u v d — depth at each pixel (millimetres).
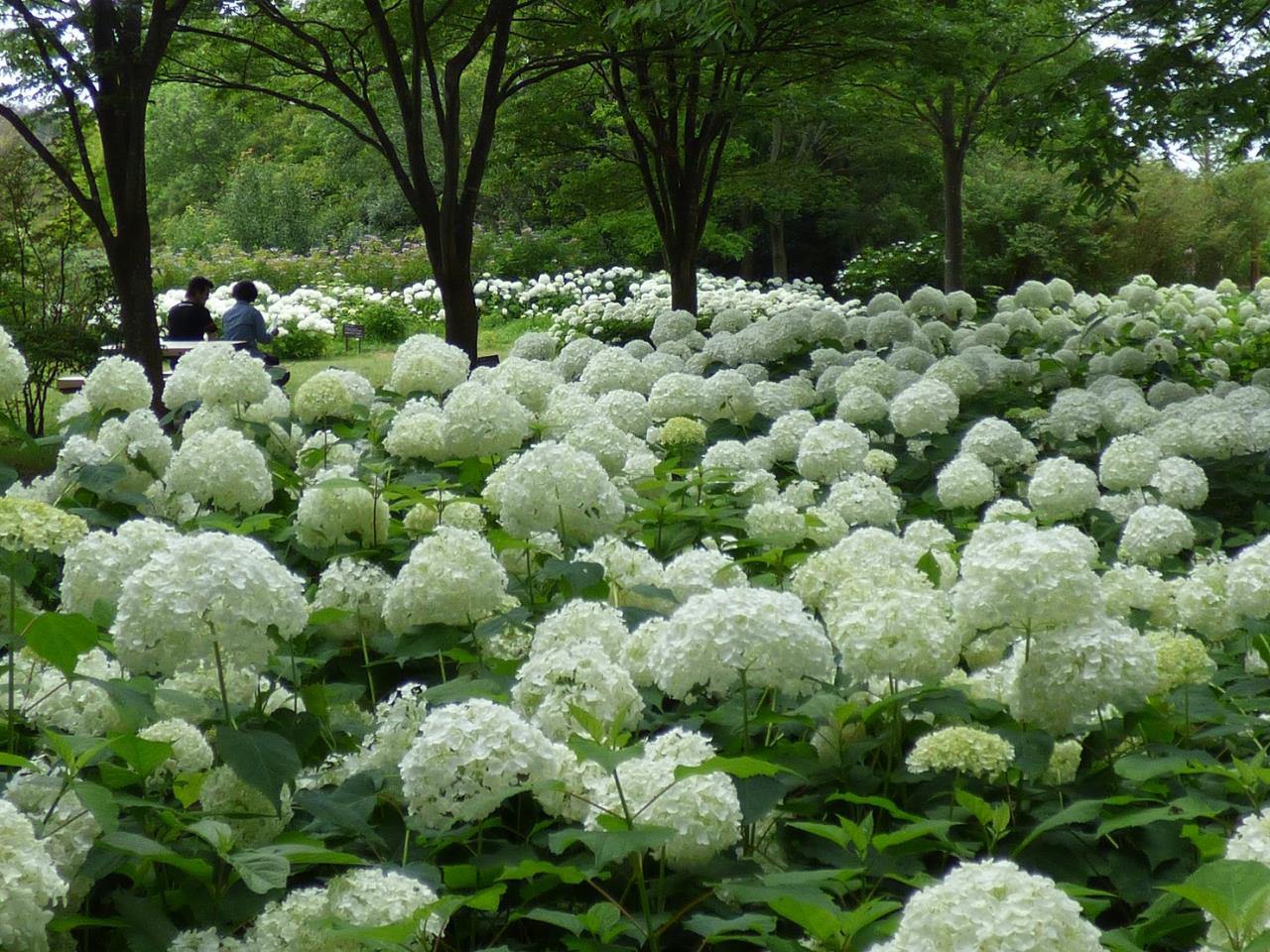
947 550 4621
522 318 27125
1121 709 3322
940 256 28531
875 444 7770
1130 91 11117
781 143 30391
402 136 38406
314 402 5500
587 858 2641
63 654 2555
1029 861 3035
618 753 2340
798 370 10242
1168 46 11164
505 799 2883
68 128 11602
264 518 4484
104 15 9758
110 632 3086
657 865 2762
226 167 50375
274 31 13578
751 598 2967
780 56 12516
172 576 2764
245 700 3271
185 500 5059
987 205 34281
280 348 22281
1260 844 2285
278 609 2832
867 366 8242
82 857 2453
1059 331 13250
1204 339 14445
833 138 30688
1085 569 3170
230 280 30188
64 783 2518
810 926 2250
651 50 12258
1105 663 3117
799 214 34875
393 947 2260
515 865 2625
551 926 2740
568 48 13906
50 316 12086
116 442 5020
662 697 3424
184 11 10883
